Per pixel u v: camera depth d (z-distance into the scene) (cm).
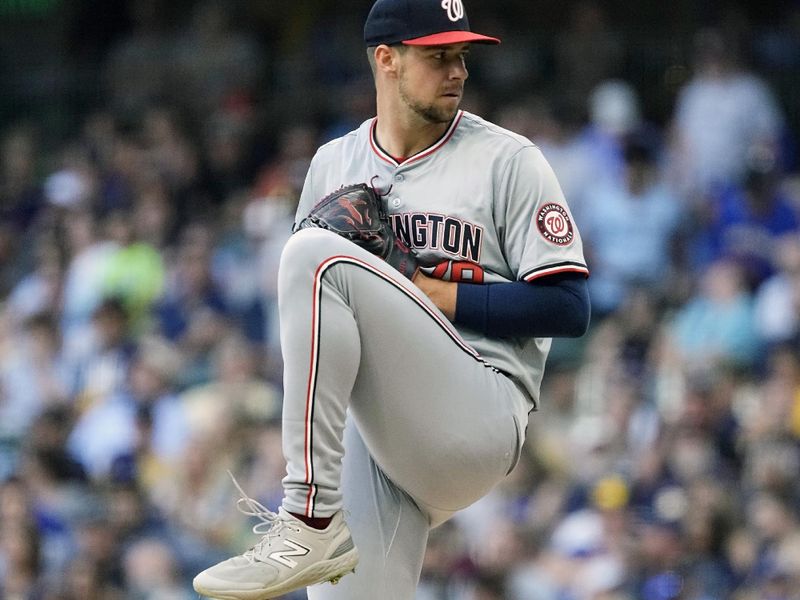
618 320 4003
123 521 3394
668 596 2986
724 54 4653
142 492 3544
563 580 3089
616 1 6050
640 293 3984
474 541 3234
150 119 5316
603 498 3238
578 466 3481
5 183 5450
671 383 3678
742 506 3216
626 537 3109
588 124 4872
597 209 4294
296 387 1448
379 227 1519
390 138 1591
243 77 5638
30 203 5334
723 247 4222
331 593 1587
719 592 2998
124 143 5262
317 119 5447
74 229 4834
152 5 6147
